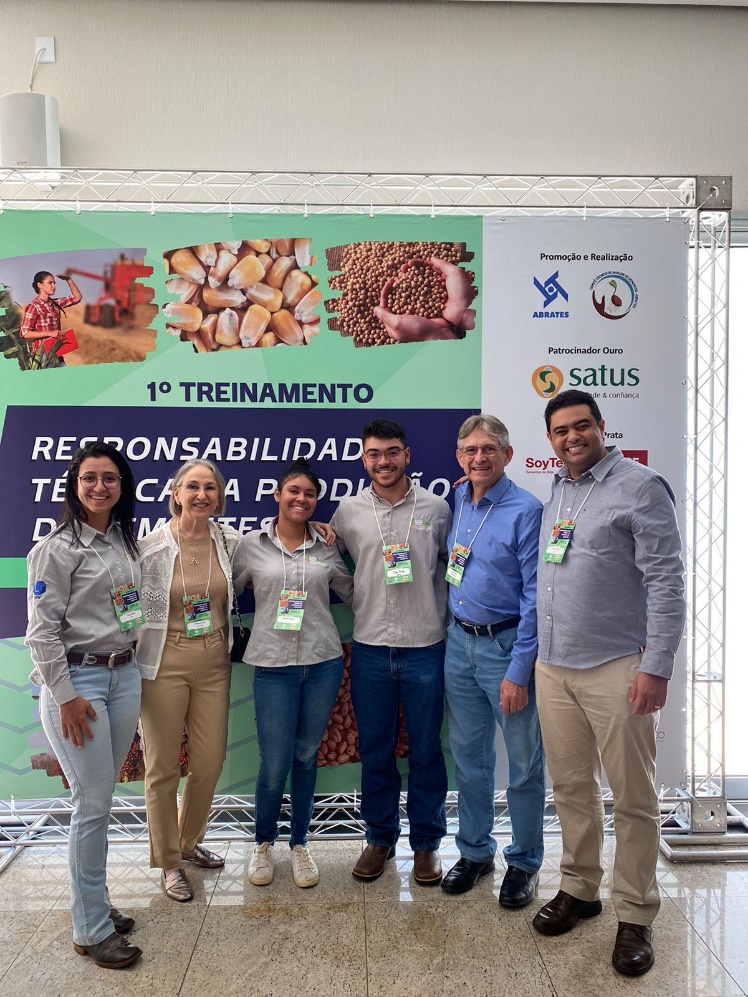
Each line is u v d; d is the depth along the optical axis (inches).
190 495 101.3
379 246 120.6
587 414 92.4
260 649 105.7
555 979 90.2
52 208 123.6
